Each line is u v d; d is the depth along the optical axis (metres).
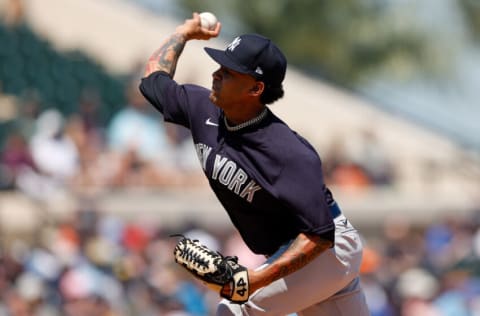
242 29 105.75
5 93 60.91
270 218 16.11
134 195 47.88
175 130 52.38
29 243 43.91
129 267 40.03
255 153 15.62
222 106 15.74
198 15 18.28
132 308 38.59
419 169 67.44
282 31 104.19
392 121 71.75
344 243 16.50
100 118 59.09
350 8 103.44
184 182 50.28
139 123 51.03
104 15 74.69
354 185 57.41
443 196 62.22
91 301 37.59
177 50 18.05
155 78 17.47
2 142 50.31
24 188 46.06
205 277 15.52
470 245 50.91
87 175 48.12
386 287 43.16
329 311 17.27
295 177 15.36
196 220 47.97
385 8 104.75
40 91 61.31
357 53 103.94
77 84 62.72
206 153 16.19
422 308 42.44
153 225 46.56
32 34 66.88
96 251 40.53
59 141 47.91
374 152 60.00
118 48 73.69
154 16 79.25
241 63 15.55
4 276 36.75
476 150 76.00
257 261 44.53
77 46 72.69
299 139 15.79
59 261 38.66
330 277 16.45
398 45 103.06
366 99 78.19
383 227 54.44
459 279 44.91
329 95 73.94
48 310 36.72
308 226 15.27
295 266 15.45
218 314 16.89
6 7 69.88
